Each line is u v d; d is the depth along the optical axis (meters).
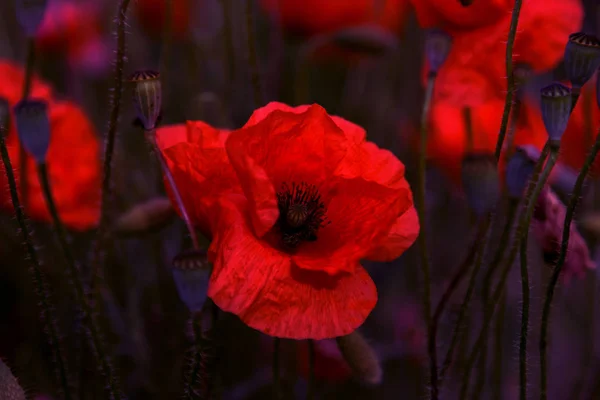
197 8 0.86
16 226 0.70
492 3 0.62
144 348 0.69
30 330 0.70
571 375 0.74
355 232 0.55
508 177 0.56
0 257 0.71
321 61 0.92
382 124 0.84
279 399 0.60
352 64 0.91
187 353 0.57
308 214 0.57
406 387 0.74
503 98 0.63
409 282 0.77
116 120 0.57
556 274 0.55
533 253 0.74
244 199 0.55
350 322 0.53
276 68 0.84
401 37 0.84
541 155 0.55
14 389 0.54
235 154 0.53
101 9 0.90
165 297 0.72
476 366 0.64
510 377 0.76
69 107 0.68
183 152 0.54
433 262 0.79
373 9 0.83
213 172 0.55
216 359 0.59
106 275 0.71
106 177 0.57
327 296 0.54
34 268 0.55
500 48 0.62
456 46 0.63
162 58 0.67
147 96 0.53
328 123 0.55
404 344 0.73
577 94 0.55
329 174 0.57
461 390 0.58
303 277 0.54
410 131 0.78
